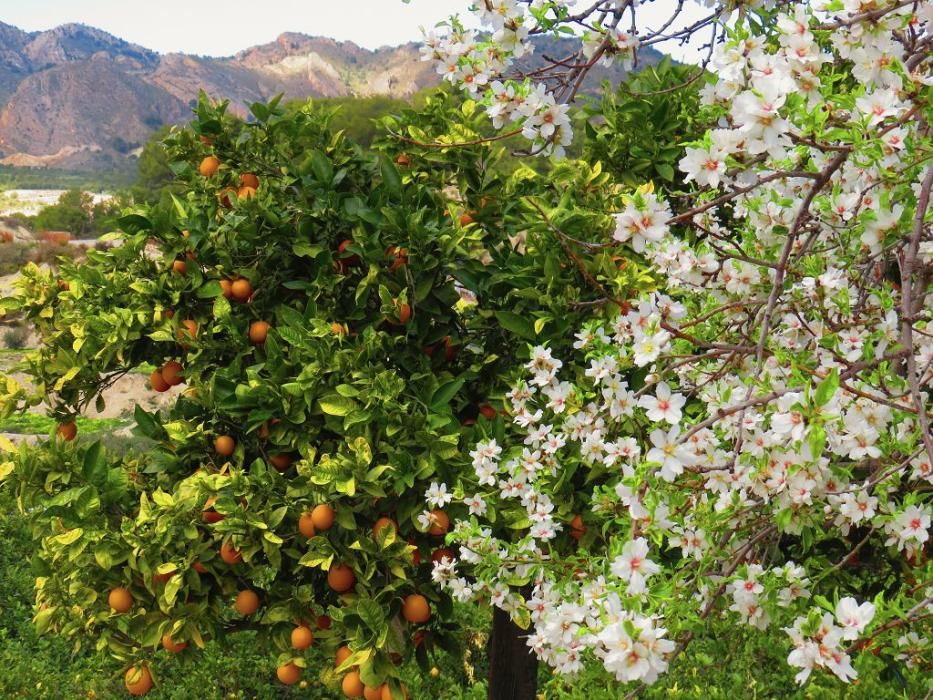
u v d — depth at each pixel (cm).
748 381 220
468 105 400
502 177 407
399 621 315
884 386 225
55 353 370
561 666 258
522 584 286
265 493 316
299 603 323
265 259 371
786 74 194
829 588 316
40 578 336
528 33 255
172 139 392
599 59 255
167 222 361
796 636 184
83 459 337
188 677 526
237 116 395
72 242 3609
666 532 219
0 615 643
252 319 372
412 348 360
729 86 213
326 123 406
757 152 194
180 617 315
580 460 297
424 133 398
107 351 355
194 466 352
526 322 338
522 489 296
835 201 235
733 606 243
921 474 225
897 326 247
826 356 243
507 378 347
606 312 330
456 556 345
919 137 217
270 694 520
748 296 293
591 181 377
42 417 1373
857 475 288
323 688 523
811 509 235
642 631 166
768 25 235
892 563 329
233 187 390
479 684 518
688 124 400
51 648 591
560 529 325
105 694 509
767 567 273
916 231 198
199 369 355
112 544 310
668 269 296
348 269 378
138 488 352
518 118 259
